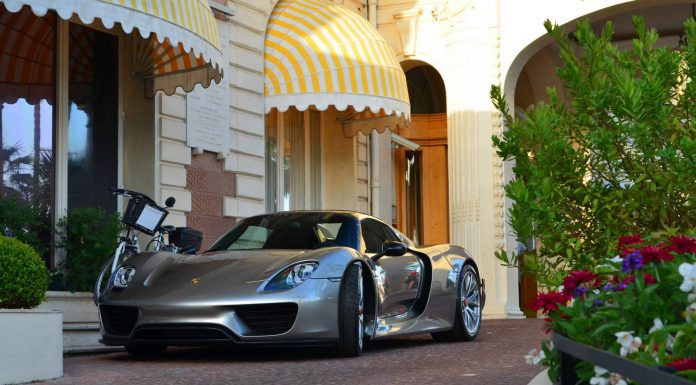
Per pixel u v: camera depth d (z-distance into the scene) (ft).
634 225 13.69
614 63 14.11
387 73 40.78
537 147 14.12
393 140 52.21
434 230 56.13
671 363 7.05
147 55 33.04
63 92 31.17
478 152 48.44
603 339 9.43
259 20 39.73
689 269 8.47
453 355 22.70
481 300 28.58
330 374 18.34
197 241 26.84
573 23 47.16
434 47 50.49
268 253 22.15
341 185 47.60
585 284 10.52
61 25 31.24
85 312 27.66
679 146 13.16
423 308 25.52
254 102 39.22
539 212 13.55
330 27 40.68
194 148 35.50
